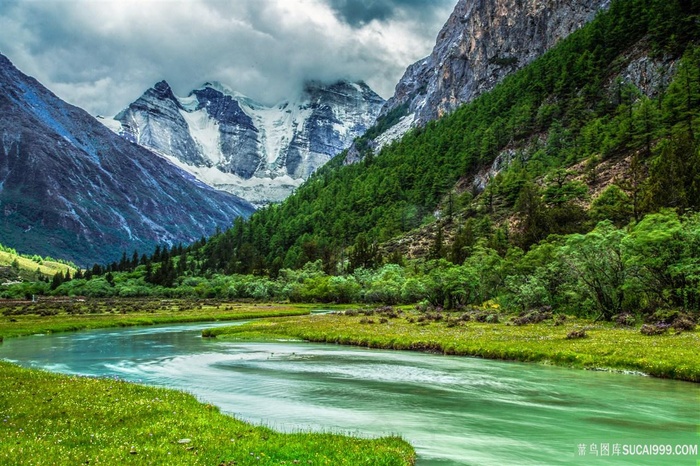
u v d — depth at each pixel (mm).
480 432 23141
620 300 65688
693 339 43812
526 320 66500
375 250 189000
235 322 99250
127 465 15109
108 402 23953
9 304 152375
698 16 195625
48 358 49656
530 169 198375
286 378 37812
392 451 18531
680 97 159125
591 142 185625
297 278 187375
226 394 31969
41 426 19344
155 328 85562
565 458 19516
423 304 103875
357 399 30312
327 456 17562
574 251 68438
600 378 36062
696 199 83750
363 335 62406
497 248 133000
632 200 113500
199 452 16969
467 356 49125
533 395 31109
